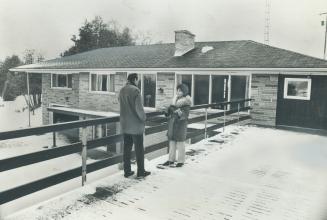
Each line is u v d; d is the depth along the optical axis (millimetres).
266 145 8797
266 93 12508
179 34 15773
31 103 39344
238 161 6957
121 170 6172
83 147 4988
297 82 12016
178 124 6188
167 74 14812
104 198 4578
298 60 12289
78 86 19344
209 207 4395
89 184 5129
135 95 5160
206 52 15656
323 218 4137
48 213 4031
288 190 5176
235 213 4230
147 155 13742
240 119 12094
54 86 21203
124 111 5312
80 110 17922
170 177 5605
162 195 4766
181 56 15781
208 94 13914
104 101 17688
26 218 3867
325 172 6234
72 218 3920
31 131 4125
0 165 3816
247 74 12797
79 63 19547
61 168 12680
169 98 14836
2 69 54312
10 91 46719
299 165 6742
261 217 4137
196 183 5355
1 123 29609
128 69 15648
